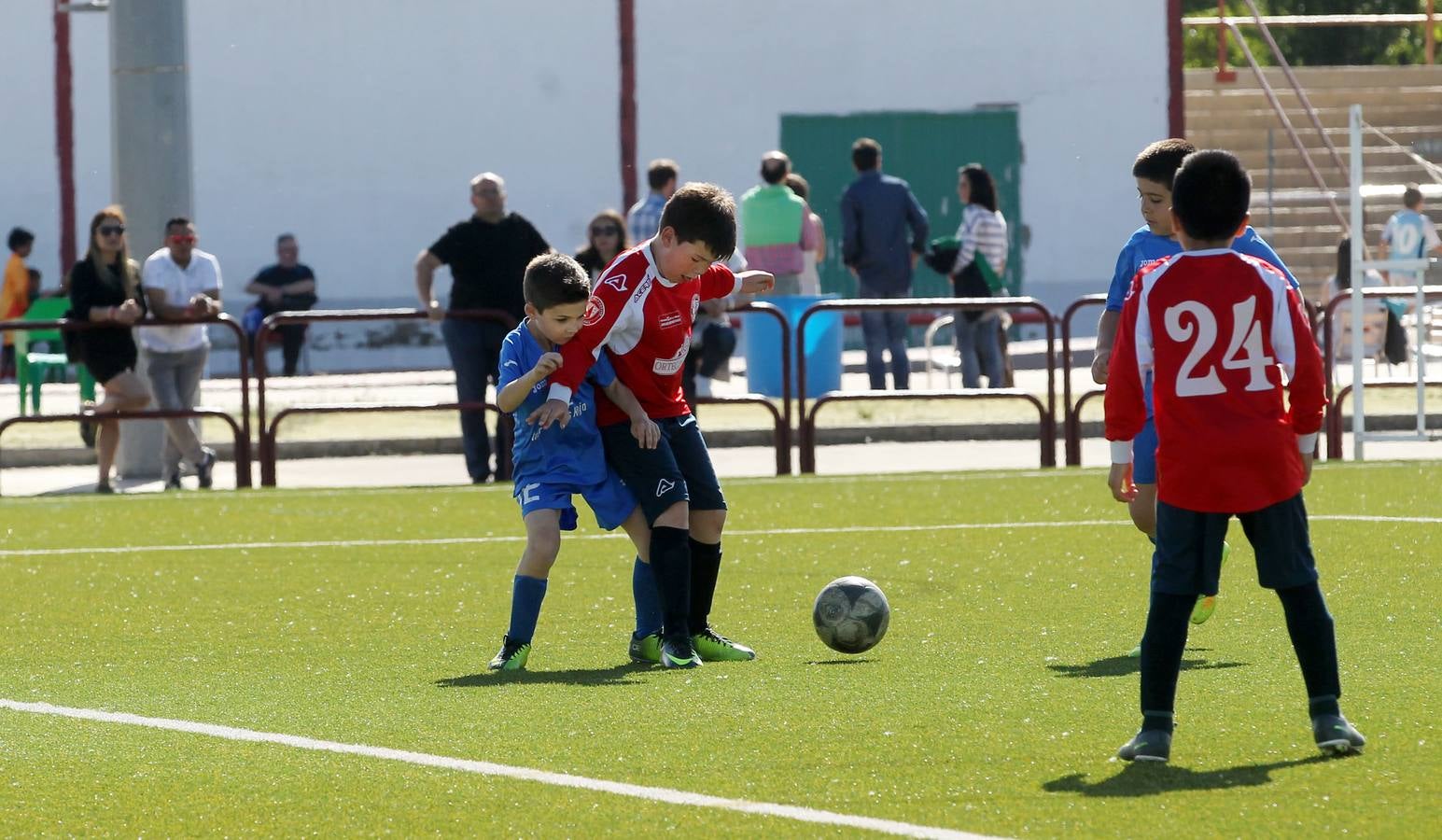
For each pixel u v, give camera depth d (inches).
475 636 766.5
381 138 2699.3
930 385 1876.2
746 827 453.1
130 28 1531.7
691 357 1509.6
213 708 616.4
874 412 1838.1
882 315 1745.8
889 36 2760.8
